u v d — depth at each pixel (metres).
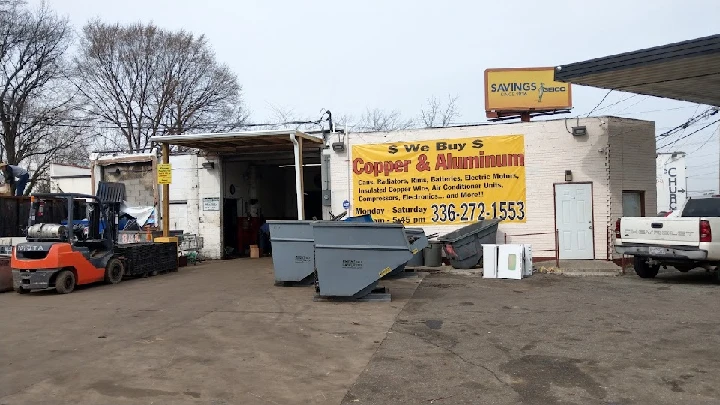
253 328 8.24
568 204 15.73
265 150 19.56
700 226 11.38
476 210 16.47
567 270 13.87
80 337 7.86
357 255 10.22
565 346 7.04
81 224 14.81
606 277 13.26
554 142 15.84
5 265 12.92
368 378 5.90
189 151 26.75
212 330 8.14
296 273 12.31
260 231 22.23
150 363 6.48
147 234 17.94
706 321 8.28
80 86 38.12
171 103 40.88
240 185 22.06
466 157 16.55
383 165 17.30
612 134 15.59
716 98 15.77
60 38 33.72
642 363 6.26
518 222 16.08
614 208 15.51
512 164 16.16
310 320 8.77
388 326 8.30
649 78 13.17
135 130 39.94
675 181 34.16
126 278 14.94
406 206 17.09
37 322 9.05
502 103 22.42
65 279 12.25
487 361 6.46
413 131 17.03
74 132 35.34
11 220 18.05
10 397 5.38
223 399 5.29
